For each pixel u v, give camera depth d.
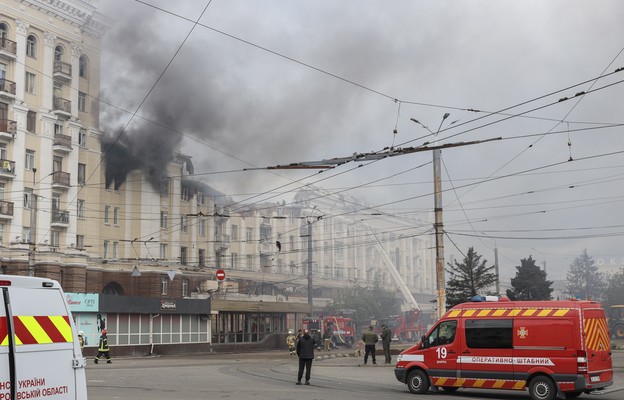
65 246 57.38
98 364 33.62
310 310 59.88
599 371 16.77
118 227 65.69
